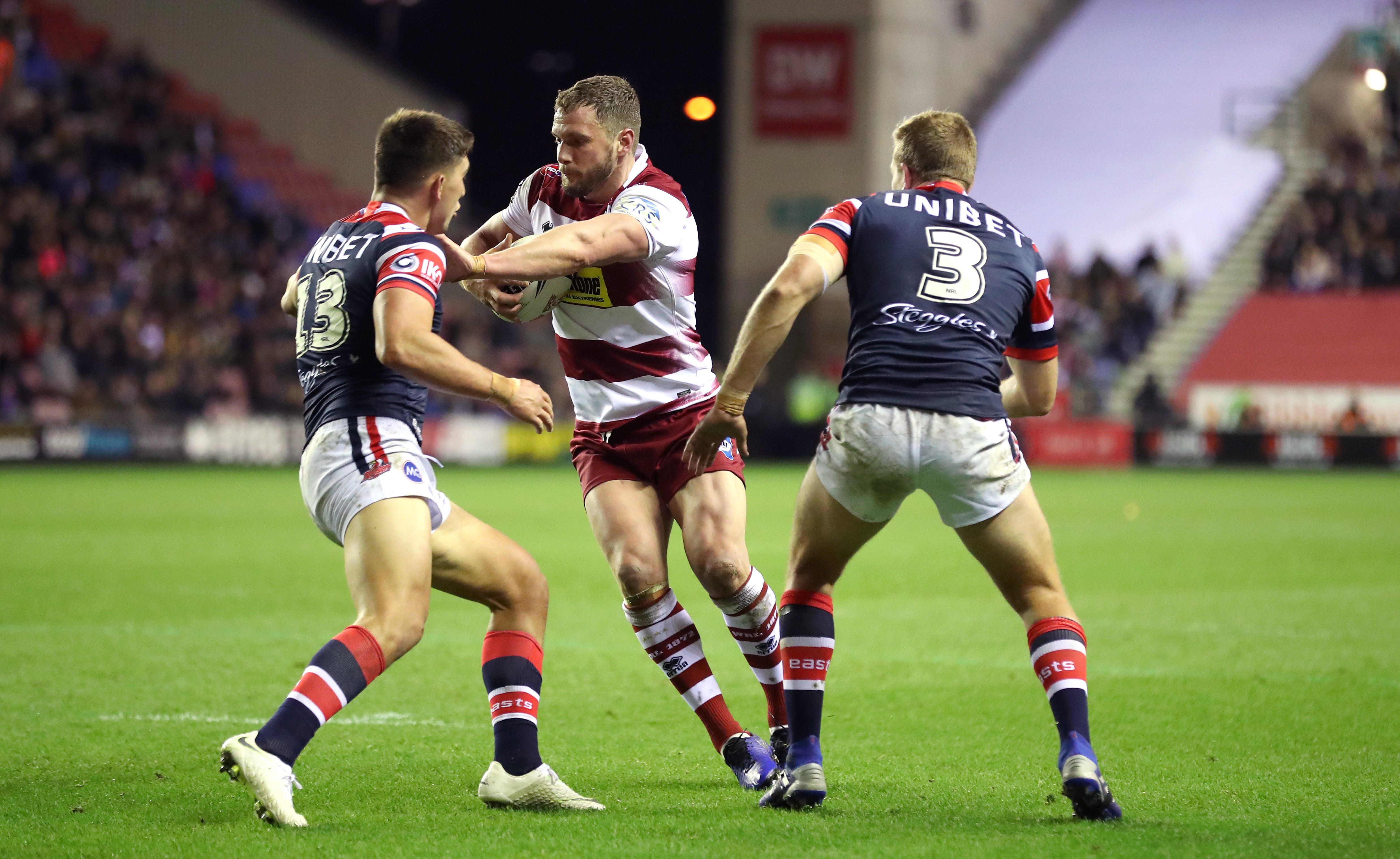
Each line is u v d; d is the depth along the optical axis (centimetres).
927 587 3572
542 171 1772
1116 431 10212
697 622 3002
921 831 1354
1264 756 1748
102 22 11838
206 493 6781
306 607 3131
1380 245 11100
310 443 1456
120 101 10800
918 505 6788
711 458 1511
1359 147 11512
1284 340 10975
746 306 11275
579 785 1598
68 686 2200
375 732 1888
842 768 1688
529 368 10888
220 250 10494
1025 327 1538
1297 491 7575
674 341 1697
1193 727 1931
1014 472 1434
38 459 8906
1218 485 8169
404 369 1366
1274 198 11775
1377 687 2236
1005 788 1573
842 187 11056
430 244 1423
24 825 1373
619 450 1705
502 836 1332
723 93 12394
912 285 1452
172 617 2962
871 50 10931
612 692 2198
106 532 4834
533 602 1526
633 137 1667
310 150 12794
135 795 1508
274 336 10244
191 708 2036
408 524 1413
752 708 2098
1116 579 3753
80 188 10094
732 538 1628
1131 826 1370
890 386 1427
